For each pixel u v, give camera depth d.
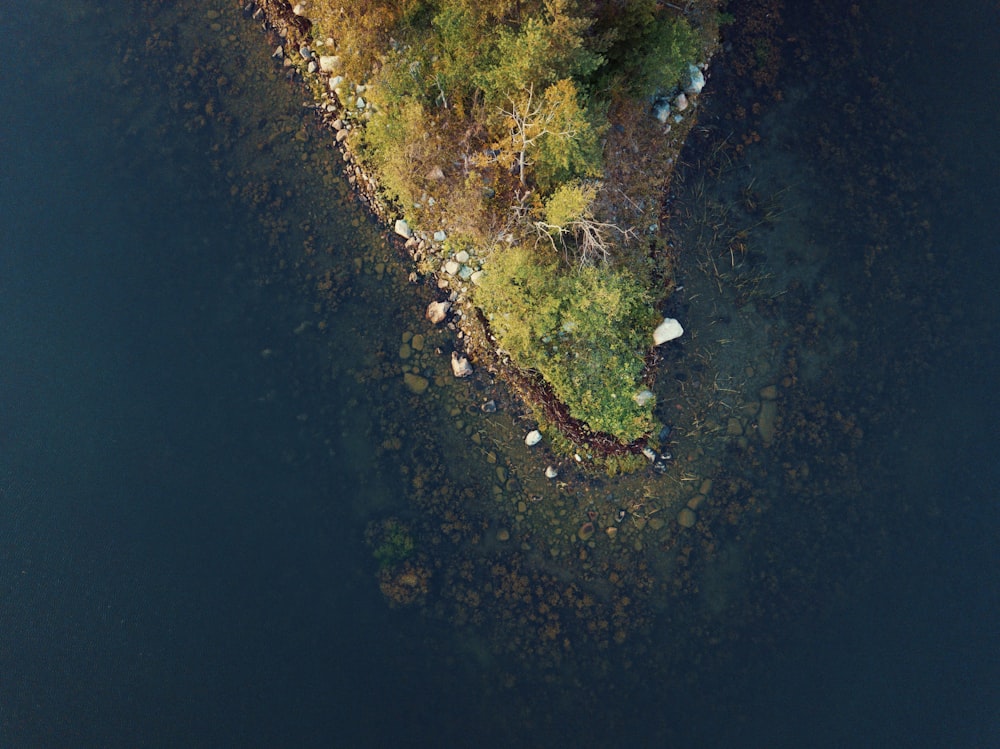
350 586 16.36
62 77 16.88
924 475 17.17
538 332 16.11
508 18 14.19
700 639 16.75
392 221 16.72
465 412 16.72
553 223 14.98
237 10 16.92
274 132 16.81
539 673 16.45
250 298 16.75
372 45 15.90
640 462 16.84
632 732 16.42
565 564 16.67
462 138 16.03
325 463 16.59
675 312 17.17
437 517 16.56
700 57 17.05
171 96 16.81
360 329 16.81
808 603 16.91
